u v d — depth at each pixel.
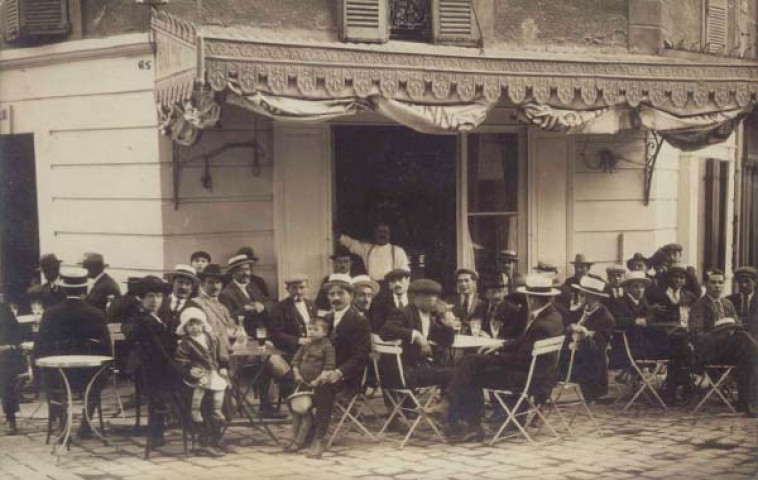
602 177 13.61
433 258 12.72
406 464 7.81
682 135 13.02
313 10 11.70
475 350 9.64
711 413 9.97
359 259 12.14
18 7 11.88
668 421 9.54
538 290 8.60
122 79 11.38
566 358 9.52
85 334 8.42
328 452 8.23
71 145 11.96
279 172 11.63
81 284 8.52
